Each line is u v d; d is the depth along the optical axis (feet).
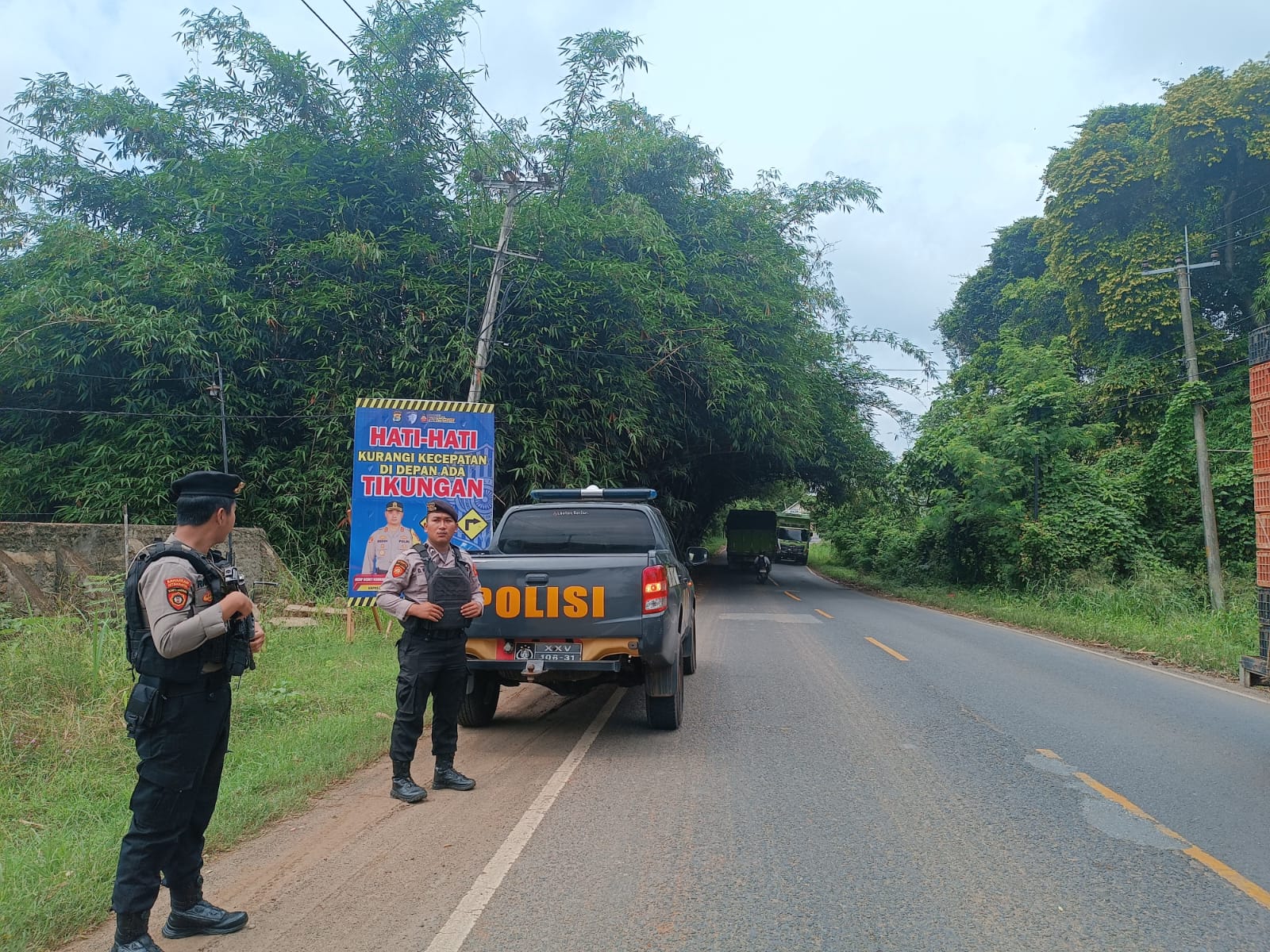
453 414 38.78
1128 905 12.32
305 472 51.06
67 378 49.47
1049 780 18.69
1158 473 78.07
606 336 57.67
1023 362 79.25
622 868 13.67
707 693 28.81
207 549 11.66
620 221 57.82
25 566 31.68
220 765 11.87
